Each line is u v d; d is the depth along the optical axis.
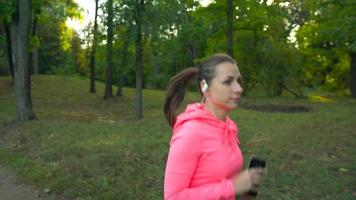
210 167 2.32
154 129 13.54
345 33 14.23
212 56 2.48
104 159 9.18
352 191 6.74
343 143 10.14
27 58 15.96
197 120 2.37
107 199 7.11
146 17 16.47
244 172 2.28
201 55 34.78
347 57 30.67
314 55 30.98
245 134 11.84
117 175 8.23
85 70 45.88
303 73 31.12
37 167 9.34
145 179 7.89
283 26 29.81
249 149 9.83
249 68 28.36
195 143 2.30
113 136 12.30
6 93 26.66
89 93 27.41
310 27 29.36
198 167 2.33
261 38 28.36
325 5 25.12
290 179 7.35
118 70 25.19
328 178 7.35
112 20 17.28
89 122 15.71
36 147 11.48
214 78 2.40
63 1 30.88
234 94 2.40
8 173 9.24
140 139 11.69
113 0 17.22
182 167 2.29
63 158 9.86
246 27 28.02
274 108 20.97
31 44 23.89
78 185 7.84
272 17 28.25
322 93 34.00
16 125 15.12
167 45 29.20
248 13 27.16
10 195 7.80
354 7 19.39
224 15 26.42
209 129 2.35
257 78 28.45
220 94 2.40
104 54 23.88
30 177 8.67
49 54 45.31
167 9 16.81
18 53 15.83
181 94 2.63
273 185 7.08
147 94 27.84
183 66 37.91
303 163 8.34
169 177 2.30
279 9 29.83
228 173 2.34
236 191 2.25
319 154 9.09
